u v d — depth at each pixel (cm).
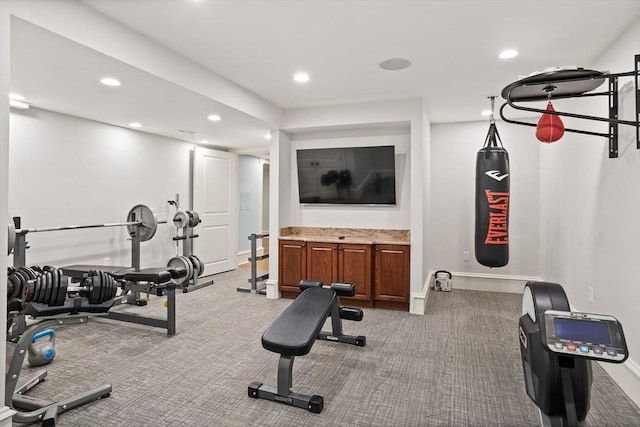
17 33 208
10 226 232
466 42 275
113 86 308
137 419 216
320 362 293
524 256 510
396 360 296
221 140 603
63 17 213
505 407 229
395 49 288
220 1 221
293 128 476
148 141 541
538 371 136
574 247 352
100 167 470
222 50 293
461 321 394
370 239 469
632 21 240
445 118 511
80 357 300
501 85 372
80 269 408
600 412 225
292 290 477
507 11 231
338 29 257
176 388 251
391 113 429
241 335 352
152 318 362
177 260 524
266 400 237
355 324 384
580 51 289
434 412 224
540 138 254
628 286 244
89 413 221
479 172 414
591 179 309
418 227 421
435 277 534
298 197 516
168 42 279
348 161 478
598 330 120
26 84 305
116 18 242
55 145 417
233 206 689
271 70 335
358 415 221
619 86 258
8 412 190
